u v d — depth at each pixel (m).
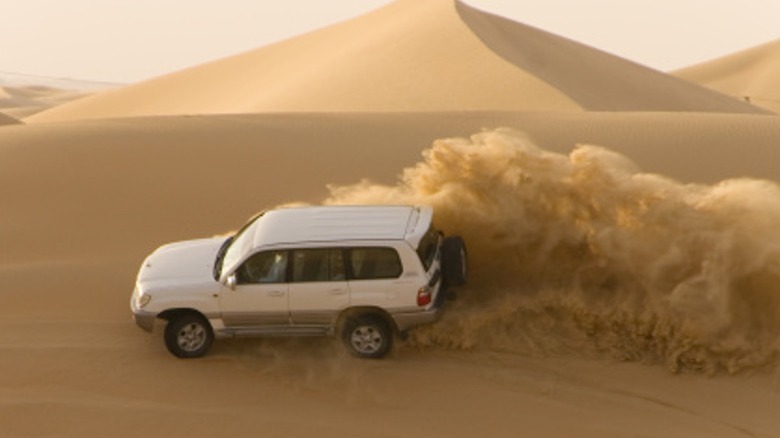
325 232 35.44
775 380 33.22
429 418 30.84
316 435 29.73
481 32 195.88
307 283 34.66
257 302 34.81
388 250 34.38
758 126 78.06
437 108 157.50
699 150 70.94
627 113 90.44
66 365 34.66
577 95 160.25
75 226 54.81
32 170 64.81
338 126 81.56
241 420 30.73
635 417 30.92
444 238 38.41
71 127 78.88
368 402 32.03
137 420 30.69
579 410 31.36
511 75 163.62
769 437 29.50
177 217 56.50
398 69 179.75
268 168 66.69
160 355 35.78
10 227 54.56
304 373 34.28
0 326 38.53
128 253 49.94
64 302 41.34
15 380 33.47
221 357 35.59
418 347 35.97
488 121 83.81
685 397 32.25
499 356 35.09
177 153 69.31
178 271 36.44
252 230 37.25
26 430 30.02
